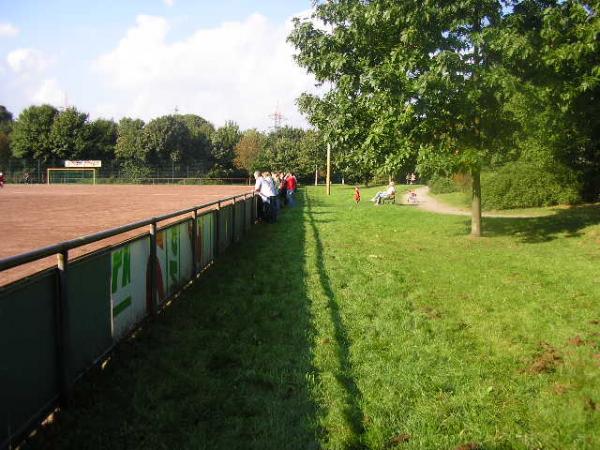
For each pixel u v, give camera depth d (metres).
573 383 4.23
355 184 59.62
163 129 68.38
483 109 11.33
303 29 12.16
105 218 16.30
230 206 11.45
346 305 6.58
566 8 11.41
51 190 42.62
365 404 3.85
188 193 37.09
